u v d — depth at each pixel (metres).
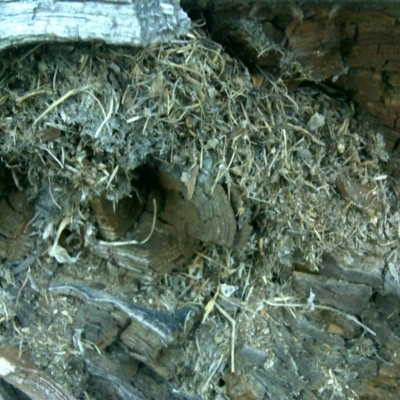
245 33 0.33
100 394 0.40
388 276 0.38
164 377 0.40
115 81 0.30
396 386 0.42
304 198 0.37
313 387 0.41
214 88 0.32
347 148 0.38
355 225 0.39
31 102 0.30
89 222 0.38
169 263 0.39
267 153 0.36
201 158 0.33
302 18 0.32
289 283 0.41
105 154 0.32
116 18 0.26
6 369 0.37
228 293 0.41
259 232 0.39
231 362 0.40
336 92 0.38
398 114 0.37
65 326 0.38
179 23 0.27
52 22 0.27
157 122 0.31
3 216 0.39
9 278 0.39
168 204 0.38
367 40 0.33
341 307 0.40
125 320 0.38
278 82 0.36
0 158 0.35
